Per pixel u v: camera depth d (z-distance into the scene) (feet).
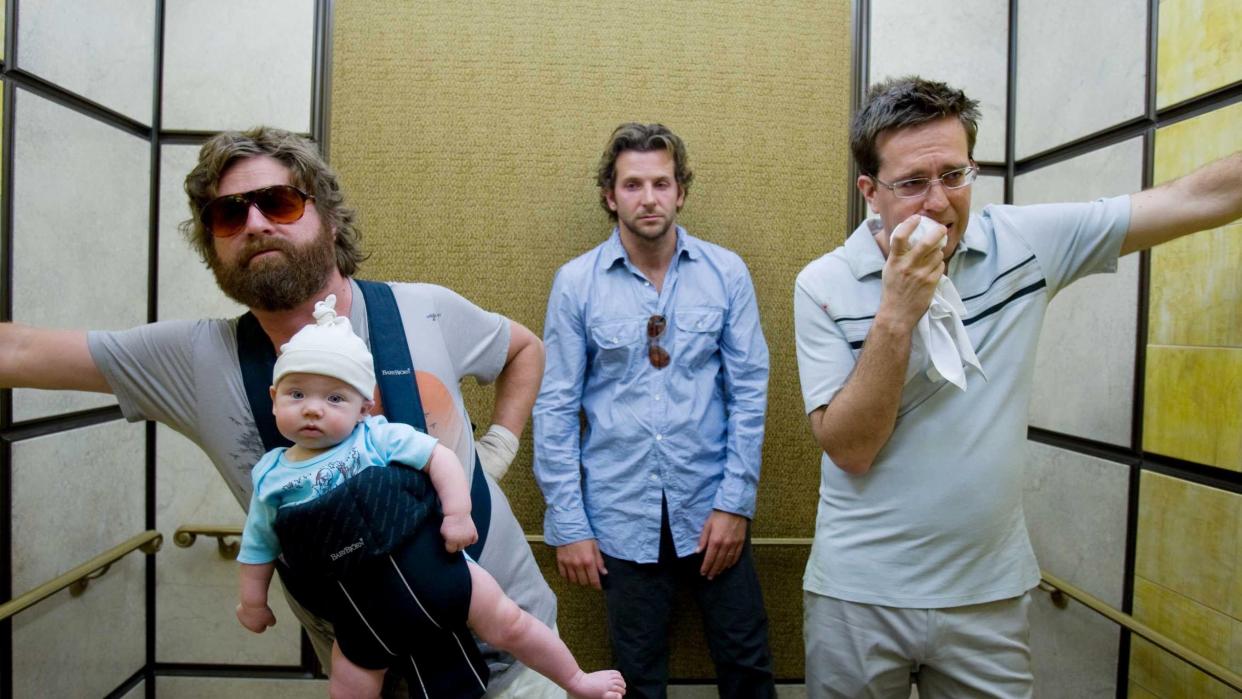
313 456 3.40
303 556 3.30
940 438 4.39
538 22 7.07
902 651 4.56
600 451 6.36
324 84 6.97
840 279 4.69
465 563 3.60
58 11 5.56
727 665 6.28
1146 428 5.41
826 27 7.21
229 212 3.48
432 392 3.88
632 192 6.08
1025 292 4.45
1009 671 4.51
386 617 3.37
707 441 6.27
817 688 4.86
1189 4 5.04
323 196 3.76
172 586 6.99
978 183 7.16
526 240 7.11
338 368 3.33
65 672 5.81
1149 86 5.41
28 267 5.27
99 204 6.08
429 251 7.09
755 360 6.35
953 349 4.17
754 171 7.20
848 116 7.23
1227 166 4.17
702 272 6.43
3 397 5.12
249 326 3.78
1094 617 5.94
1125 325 5.63
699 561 6.31
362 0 7.00
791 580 7.32
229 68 6.92
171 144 6.89
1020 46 7.00
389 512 3.31
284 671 7.04
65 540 5.76
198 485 6.98
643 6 7.12
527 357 4.70
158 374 3.73
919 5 7.13
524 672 4.13
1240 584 4.60
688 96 7.14
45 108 5.45
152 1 6.77
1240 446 4.61
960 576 4.45
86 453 6.00
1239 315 4.62
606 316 6.30
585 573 6.17
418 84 7.04
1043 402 6.61
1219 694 4.74
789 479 7.27
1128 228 4.32
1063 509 6.32
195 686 7.03
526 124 7.09
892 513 4.49
